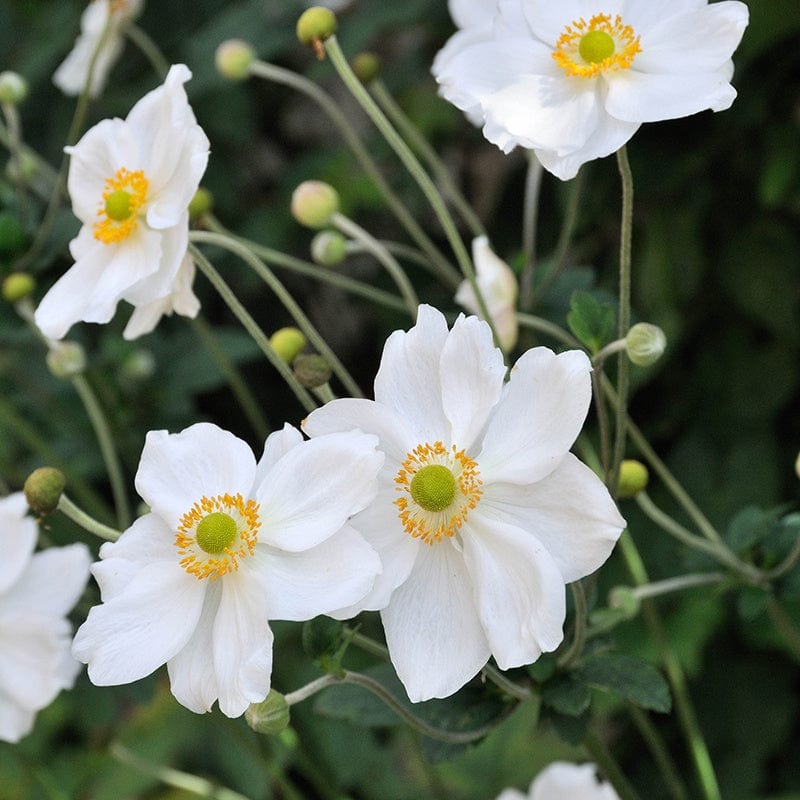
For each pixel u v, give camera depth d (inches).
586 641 24.3
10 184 30.9
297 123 41.1
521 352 27.8
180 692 22.4
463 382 22.5
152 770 29.8
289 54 39.8
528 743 30.3
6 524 25.4
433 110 37.2
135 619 22.4
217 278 23.9
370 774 30.9
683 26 23.5
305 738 31.3
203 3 38.7
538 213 34.8
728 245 33.2
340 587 22.0
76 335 31.7
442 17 33.2
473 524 22.4
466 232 37.4
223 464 22.7
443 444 22.6
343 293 39.9
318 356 23.6
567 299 27.6
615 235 34.4
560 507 22.3
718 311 33.9
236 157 38.9
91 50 31.3
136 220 24.2
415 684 22.2
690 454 33.4
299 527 22.3
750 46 30.9
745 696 32.6
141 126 24.5
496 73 23.8
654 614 27.8
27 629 25.2
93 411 27.6
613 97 23.4
